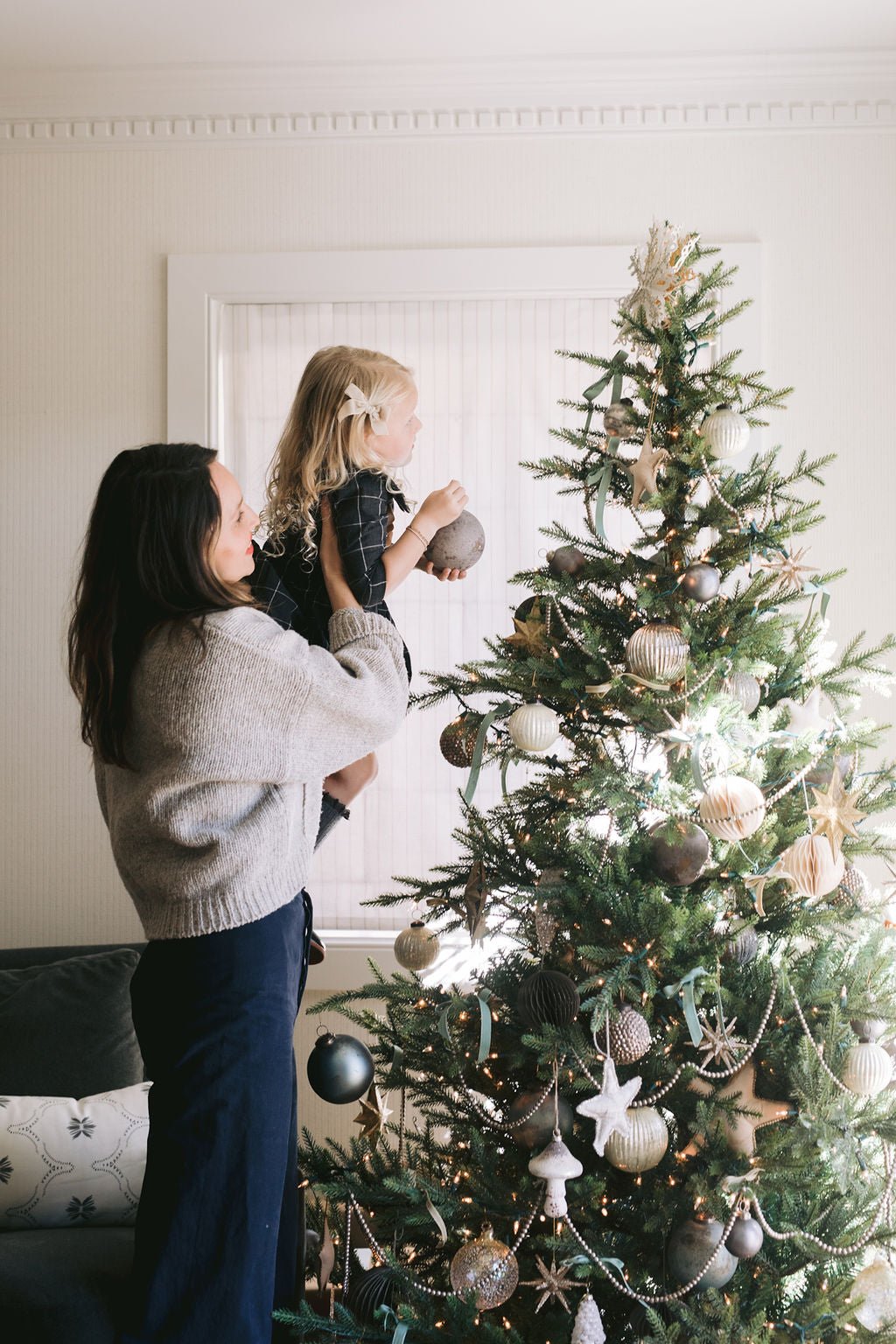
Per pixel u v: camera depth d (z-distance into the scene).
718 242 2.87
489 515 2.94
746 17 2.63
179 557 1.41
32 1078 2.25
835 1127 1.61
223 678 1.35
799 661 1.84
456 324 2.94
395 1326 1.64
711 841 1.71
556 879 1.72
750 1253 1.54
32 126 2.97
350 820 2.97
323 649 1.44
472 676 1.95
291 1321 1.57
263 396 2.97
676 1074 1.64
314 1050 1.86
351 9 2.60
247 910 1.38
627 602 1.83
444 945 2.88
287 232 2.94
